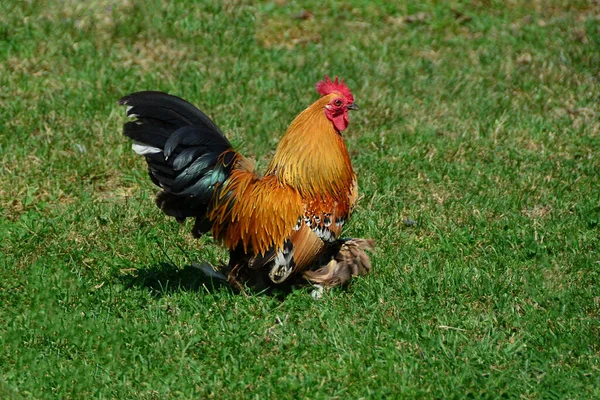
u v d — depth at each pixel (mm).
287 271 17594
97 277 19578
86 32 32594
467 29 35500
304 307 18125
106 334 17016
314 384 15570
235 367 16047
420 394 15336
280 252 17422
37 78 29484
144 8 34375
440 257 20609
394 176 24641
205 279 19453
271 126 27031
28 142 25453
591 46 33875
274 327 17406
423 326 17359
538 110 29062
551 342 16938
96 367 16125
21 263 19984
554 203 23266
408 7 36562
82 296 18625
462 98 29781
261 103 28641
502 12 36625
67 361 16375
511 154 26047
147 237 21562
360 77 31000
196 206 17344
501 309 18203
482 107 29016
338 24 35312
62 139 25766
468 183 24344
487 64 32500
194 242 21344
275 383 15602
